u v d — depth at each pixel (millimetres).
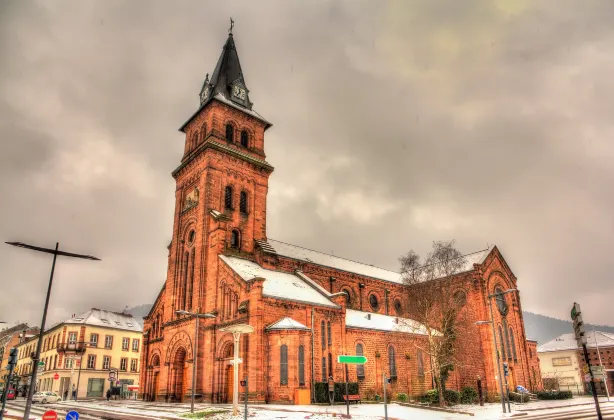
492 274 64188
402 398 46281
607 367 83688
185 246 54625
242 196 56094
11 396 57594
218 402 42125
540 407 42281
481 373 56688
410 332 51188
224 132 57281
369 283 65500
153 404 44500
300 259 58281
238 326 31422
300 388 39188
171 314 52625
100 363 79750
